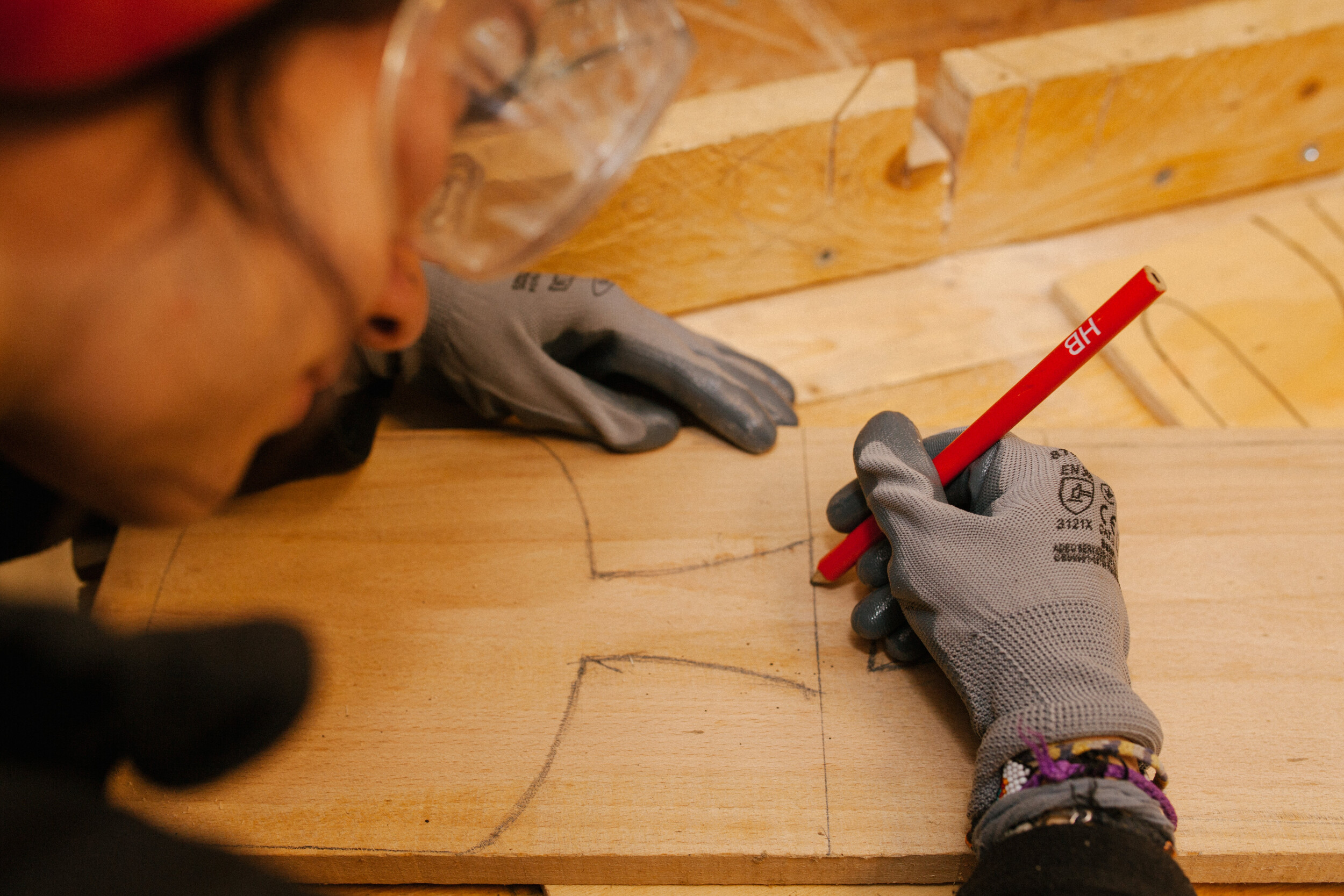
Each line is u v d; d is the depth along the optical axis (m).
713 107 0.65
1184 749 0.46
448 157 0.31
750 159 0.64
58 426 0.29
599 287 0.57
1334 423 0.63
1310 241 0.71
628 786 0.46
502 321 0.54
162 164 0.26
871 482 0.48
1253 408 0.64
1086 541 0.45
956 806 0.45
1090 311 0.69
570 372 0.55
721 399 0.55
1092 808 0.39
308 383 0.32
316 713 0.48
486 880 0.47
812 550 0.52
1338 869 0.44
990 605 0.44
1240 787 0.45
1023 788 0.41
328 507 0.54
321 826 0.46
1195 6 0.75
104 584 0.52
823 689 0.48
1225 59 0.68
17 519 0.43
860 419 0.66
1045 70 0.67
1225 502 0.52
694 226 0.67
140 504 0.31
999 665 0.43
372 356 0.55
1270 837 0.44
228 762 0.30
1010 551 0.45
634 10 0.34
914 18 0.79
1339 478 0.53
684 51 0.34
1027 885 0.38
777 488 0.54
